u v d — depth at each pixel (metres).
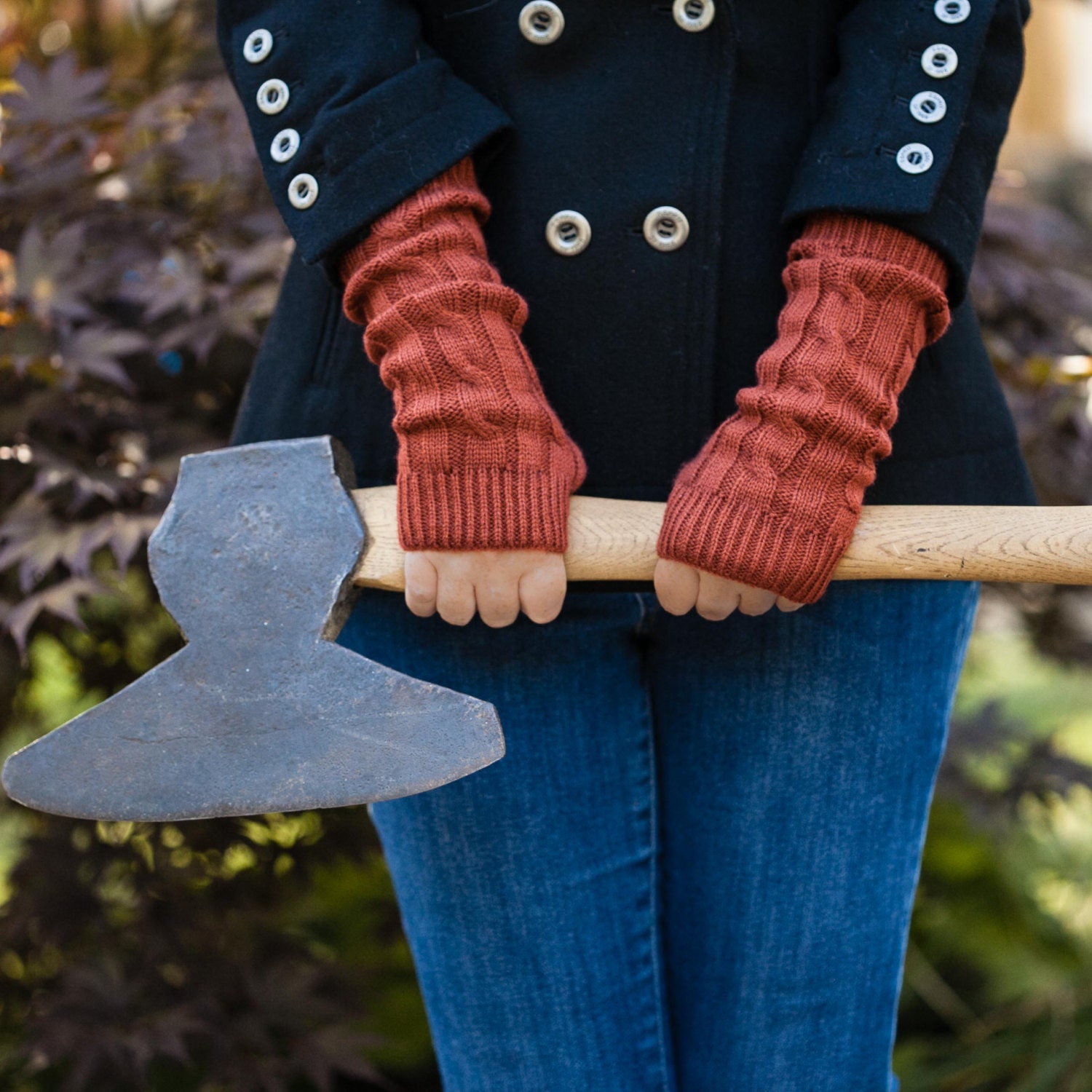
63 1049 2.06
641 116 1.54
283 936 2.26
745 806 1.61
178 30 2.46
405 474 1.48
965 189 1.52
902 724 1.60
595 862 1.62
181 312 2.07
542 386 1.55
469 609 1.50
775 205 1.56
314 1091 2.53
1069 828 3.28
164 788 1.50
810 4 1.56
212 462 1.53
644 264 1.54
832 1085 1.61
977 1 1.52
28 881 2.20
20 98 2.04
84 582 1.93
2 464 1.99
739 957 1.62
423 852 1.62
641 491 1.56
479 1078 1.63
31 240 1.98
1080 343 2.31
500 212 1.56
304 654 1.51
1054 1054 2.65
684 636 1.60
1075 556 1.50
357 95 1.51
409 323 1.49
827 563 1.48
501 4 1.56
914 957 2.86
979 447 1.60
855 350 1.49
